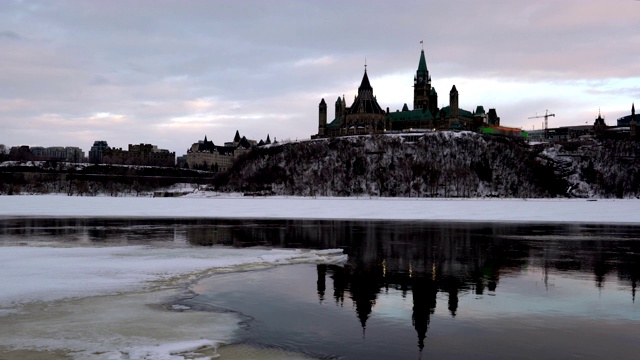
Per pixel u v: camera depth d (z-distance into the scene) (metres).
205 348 19.00
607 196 183.88
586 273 34.03
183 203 129.62
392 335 20.70
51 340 19.58
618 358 18.22
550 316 23.48
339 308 24.81
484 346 19.42
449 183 184.00
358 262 38.38
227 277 32.28
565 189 190.00
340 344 19.56
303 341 19.88
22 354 18.03
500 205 118.38
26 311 23.61
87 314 23.25
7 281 30.02
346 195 185.50
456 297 27.06
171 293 27.59
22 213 93.06
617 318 23.20
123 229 63.91
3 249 43.75
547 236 56.47
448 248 46.22
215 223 73.62
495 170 193.00
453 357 18.25
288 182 198.00
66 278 31.05
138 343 19.31
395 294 27.77
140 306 24.81
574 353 18.69
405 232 61.03
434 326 21.91
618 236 56.44
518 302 26.09
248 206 117.19
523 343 19.77
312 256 40.78
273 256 40.12
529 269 35.53
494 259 39.94
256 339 20.05
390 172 194.12
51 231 60.66
